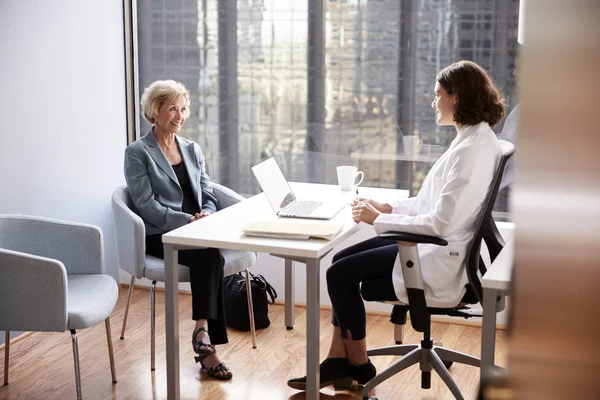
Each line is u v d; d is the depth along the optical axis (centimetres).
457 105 263
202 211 321
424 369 285
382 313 379
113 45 396
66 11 358
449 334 354
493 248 258
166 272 264
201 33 400
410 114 371
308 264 242
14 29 326
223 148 408
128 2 404
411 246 253
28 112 338
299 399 287
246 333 356
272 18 387
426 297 258
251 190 408
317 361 249
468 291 260
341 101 382
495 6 348
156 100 323
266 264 395
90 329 357
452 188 252
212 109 406
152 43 408
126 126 413
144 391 293
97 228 295
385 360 324
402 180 379
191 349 338
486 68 354
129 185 320
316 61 383
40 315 254
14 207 333
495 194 247
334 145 388
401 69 369
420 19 361
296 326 366
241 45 395
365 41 372
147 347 338
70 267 295
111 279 291
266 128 399
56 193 359
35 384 296
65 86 360
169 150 333
